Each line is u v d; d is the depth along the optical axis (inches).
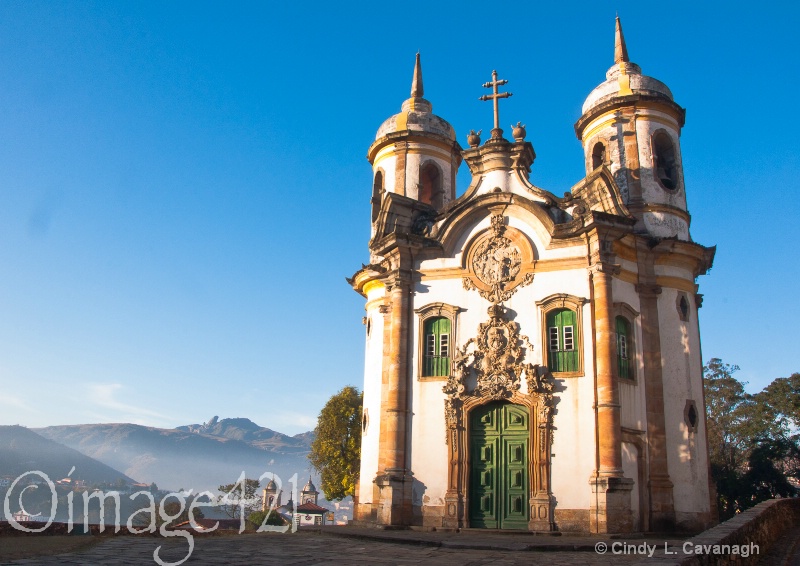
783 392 1829.5
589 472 868.0
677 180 1101.7
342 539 773.9
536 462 889.5
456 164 1325.0
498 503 911.0
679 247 1008.9
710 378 1979.6
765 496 1627.7
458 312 986.7
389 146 1280.8
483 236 1001.5
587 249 943.0
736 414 1878.7
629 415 920.3
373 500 1015.0
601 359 891.4
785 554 593.0
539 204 978.7
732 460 1889.8
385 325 1050.7
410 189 1242.0
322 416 2087.8
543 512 866.8
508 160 1037.2
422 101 1331.2
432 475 943.0
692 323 1014.4
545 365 920.9
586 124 1165.1
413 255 1030.4
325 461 2055.9
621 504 836.0
